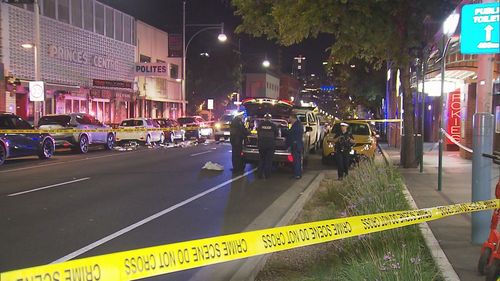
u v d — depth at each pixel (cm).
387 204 777
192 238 809
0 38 2678
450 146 2556
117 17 4088
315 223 504
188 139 3703
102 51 3819
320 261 630
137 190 1281
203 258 392
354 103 5388
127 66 4256
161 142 3356
